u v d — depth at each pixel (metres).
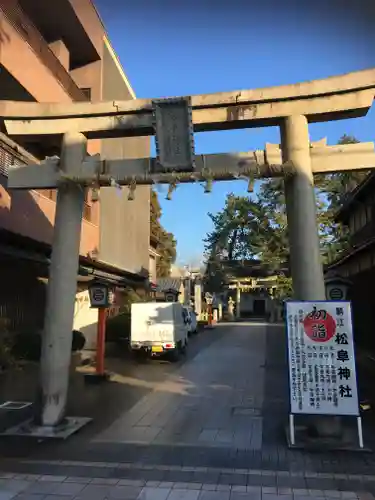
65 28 16.88
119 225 23.22
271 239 37.31
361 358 15.29
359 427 6.23
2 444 6.52
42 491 4.86
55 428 7.00
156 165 7.34
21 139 8.17
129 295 24.33
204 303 44.91
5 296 13.23
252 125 7.54
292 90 7.13
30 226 13.93
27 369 12.24
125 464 5.72
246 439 6.81
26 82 12.98
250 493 4.82
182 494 4.79
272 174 7.09
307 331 6.52
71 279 7.46
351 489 4.93
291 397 6.41
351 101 7.00
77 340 16.58
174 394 10.30
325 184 24.94
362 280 17.39
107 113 7.65
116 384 11.54
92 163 7.59
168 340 15.94
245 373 13.37
